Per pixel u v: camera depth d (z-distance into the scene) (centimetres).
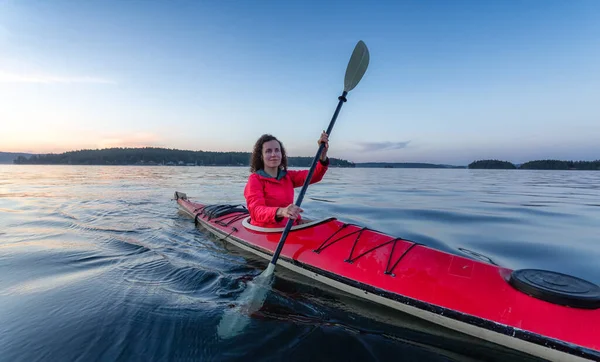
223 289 274
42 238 447
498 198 1045
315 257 299
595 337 166
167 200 870
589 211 761
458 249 425
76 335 195
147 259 354
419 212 730
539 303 190
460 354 187
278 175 368
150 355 178
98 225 543
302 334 204
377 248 284
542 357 178
